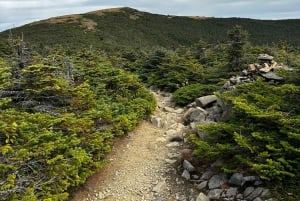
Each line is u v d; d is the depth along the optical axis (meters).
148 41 88.94
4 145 8.18
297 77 11.63
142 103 15.75
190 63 25.25
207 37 95.00
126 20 109.88
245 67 20.58
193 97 19.03
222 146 9.39
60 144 8.55
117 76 16.39
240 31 21.09
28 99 11.62
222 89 15.67
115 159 11.80
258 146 9.09
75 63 19.67
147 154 12.29
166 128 15.13
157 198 9.59
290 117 9.41
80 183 9.29
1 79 11.24
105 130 11.38
